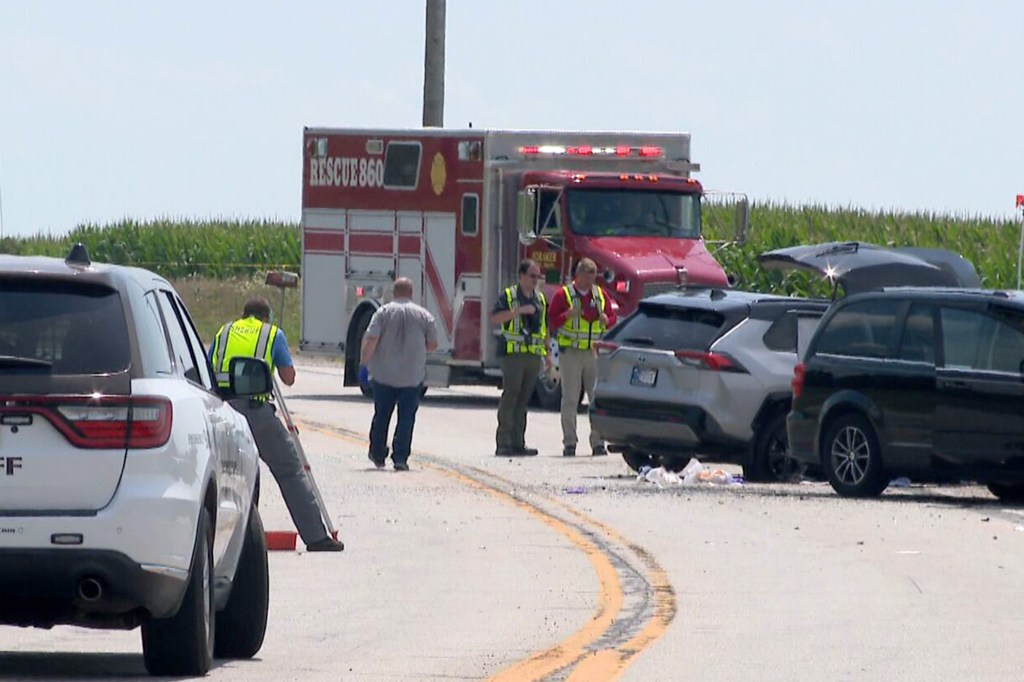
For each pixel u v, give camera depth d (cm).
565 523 5988
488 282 11000
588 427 10075
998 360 6288
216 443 3416
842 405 6700
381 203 11500
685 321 7488
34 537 3097
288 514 6328
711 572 4941
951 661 3669
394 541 5594
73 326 3216
